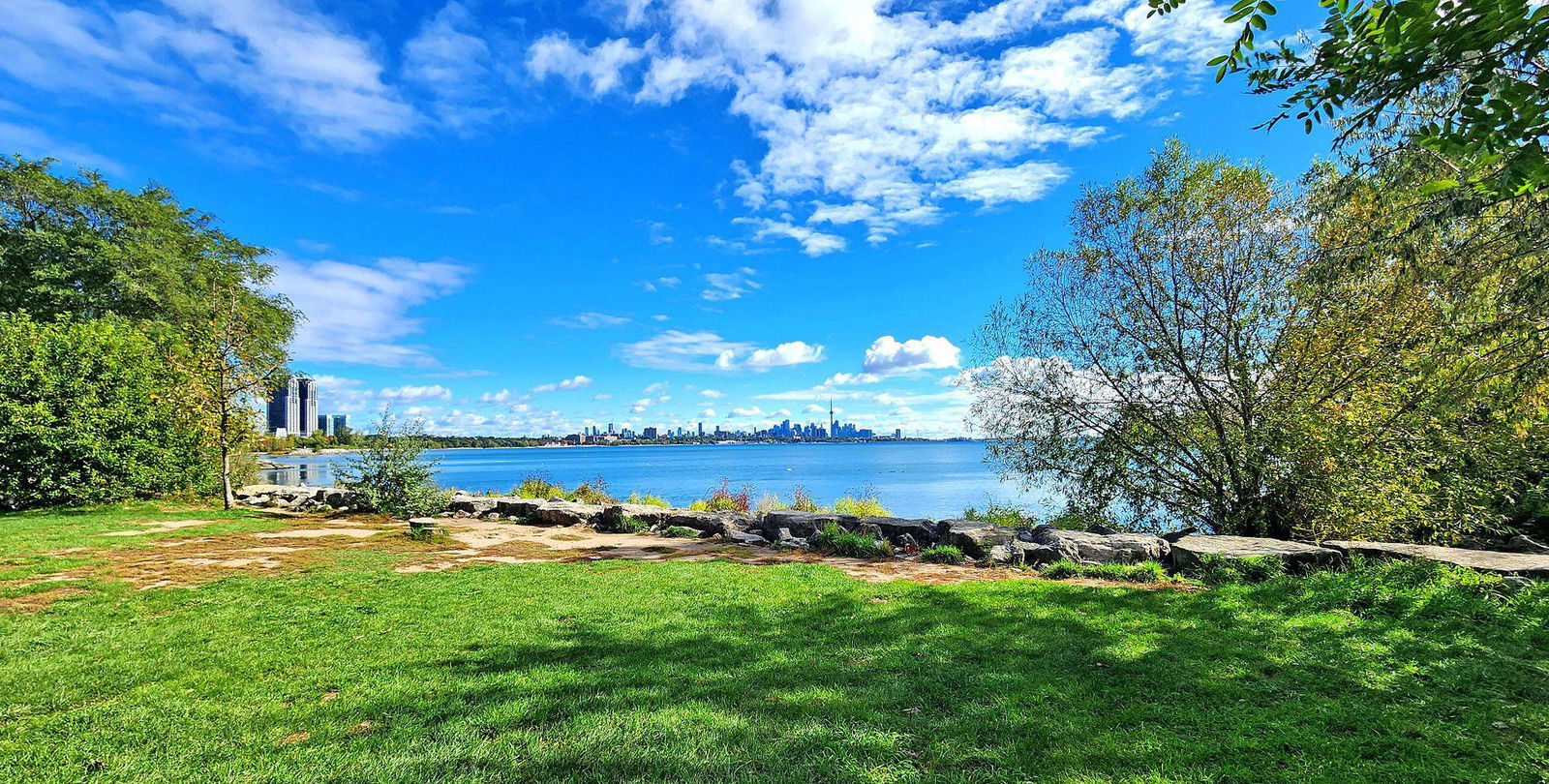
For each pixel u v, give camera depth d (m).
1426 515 9.42
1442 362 6.63
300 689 4.48
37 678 4.68
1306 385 10.45
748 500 20.36
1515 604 5.53
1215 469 10.88
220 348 17.27
